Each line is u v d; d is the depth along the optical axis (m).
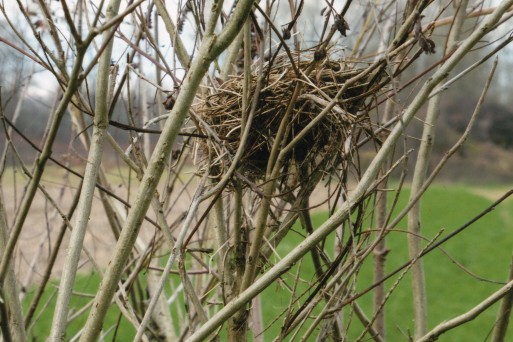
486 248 16.11
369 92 2.19
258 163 2.48
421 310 2.62
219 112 2.44
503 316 2.44
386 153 1.98
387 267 12.86
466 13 2.62
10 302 2.23
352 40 3.39
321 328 2.29
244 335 2.30
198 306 2.19
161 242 3.09
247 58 2.02
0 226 2.29
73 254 2.03
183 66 2.37
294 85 2.31
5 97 3.70
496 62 2.16
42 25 2.68
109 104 2.38
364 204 2.53
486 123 34.47
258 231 2.10
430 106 2.52
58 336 1.98
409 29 2.07
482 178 33.06
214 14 1.79
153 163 1.87
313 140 2.37
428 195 24.05
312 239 1.95
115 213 3.00
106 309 1.93
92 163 2.07
